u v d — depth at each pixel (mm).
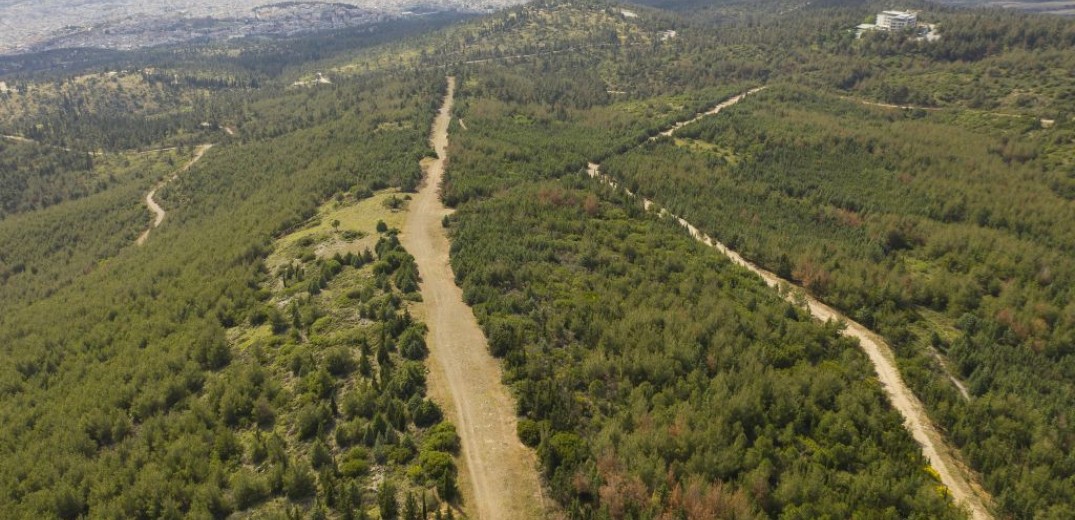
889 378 67125
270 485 43375
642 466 41344
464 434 46906
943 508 44188
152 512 43688
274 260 86438
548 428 45844
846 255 95188
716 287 76000
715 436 46062
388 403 48125
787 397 53125
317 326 63438
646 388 52000
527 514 39906
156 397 57625
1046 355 74875
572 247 83375
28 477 49750
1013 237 102625
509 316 62844
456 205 101625
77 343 75312
